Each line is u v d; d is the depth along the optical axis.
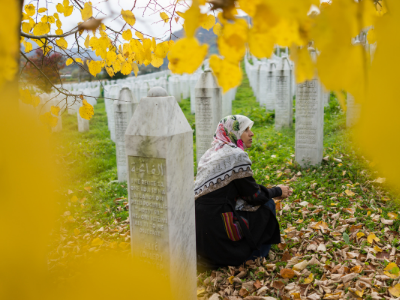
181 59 0.77
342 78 0.65
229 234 3.02
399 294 2.45
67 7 2.37
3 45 0.61
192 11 0.73
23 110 0.45
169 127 2.30
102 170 7.47
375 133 0.52
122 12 2.00
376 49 0.59
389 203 3.96
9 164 0.42
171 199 2.37
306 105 5.58
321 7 0.71
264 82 12.02
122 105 6.15
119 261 0.55
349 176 4.86
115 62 2.64
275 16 0.67
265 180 5.26
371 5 0.67
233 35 0.77
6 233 0.42
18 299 0.46
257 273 2.97
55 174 0.45
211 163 3.14
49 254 3.41
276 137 8.00
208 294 2.82
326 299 2.52
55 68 2.72
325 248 3.20
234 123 3.27
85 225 4.46
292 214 4.03
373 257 2.96
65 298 0.48
